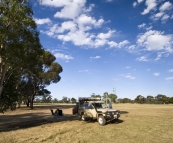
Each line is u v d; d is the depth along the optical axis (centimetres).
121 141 918
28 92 4847
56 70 4650
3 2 1291
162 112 2784
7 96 1478
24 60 1450
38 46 1501
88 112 1672
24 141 914
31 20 1355
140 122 1616
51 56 4500
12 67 1474
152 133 1117
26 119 2045
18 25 1330
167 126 1382
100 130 1235
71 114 2683
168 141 918
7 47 1285
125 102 11281
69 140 939
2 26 1252
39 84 4647
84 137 1012
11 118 2180
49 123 1666
